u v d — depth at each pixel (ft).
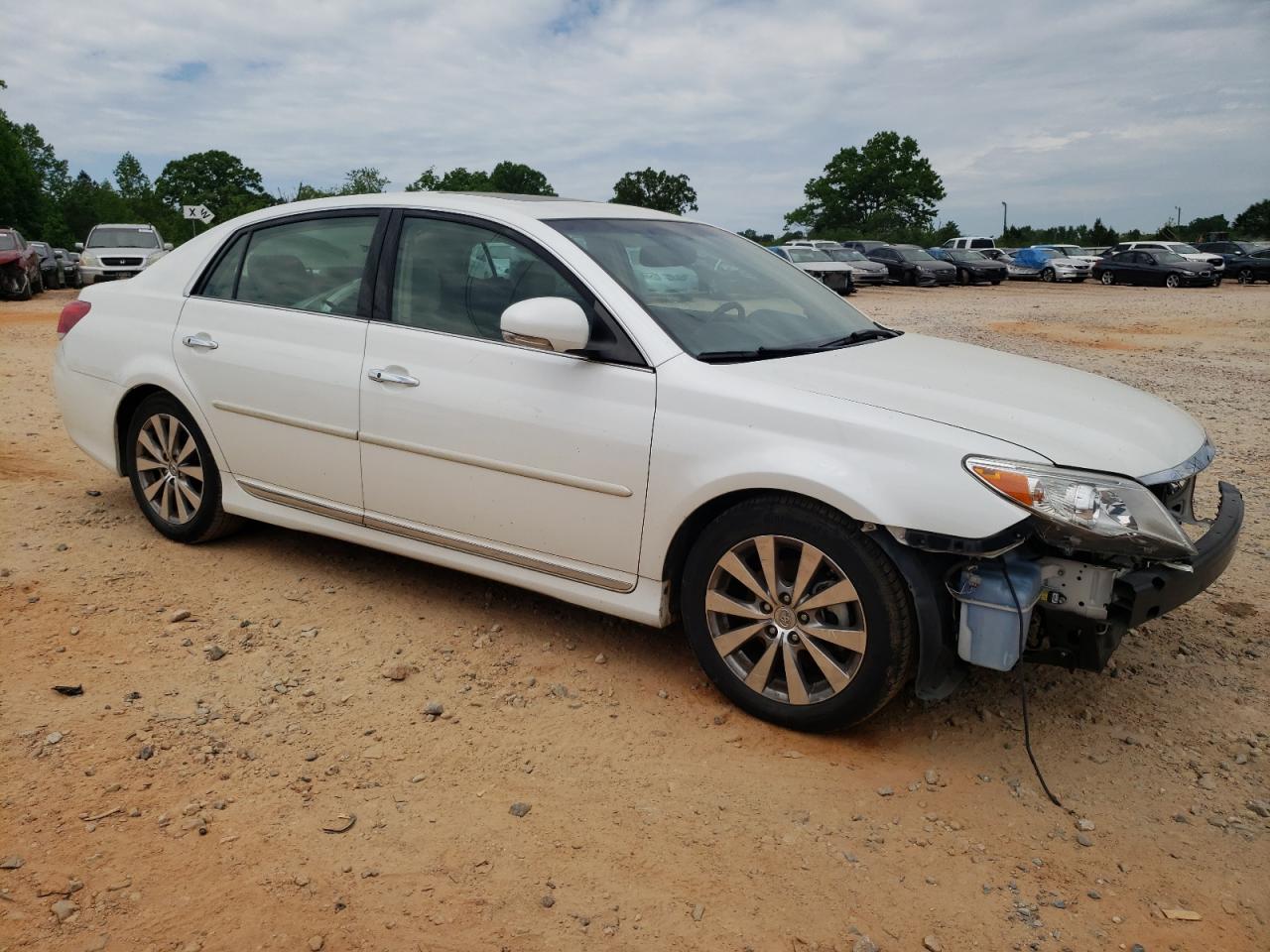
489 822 9.19
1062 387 11.88
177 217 278.05
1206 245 125.70
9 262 68.44
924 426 9.93
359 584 14.61
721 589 11.09
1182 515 11.48
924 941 7.91
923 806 9.67
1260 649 13.25
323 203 14.30
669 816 9.37
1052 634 9.93
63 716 10.69
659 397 11.05
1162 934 8.08
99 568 14.84
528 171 313.53
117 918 7.82
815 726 10.62
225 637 12.78
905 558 9.81
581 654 12.64
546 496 11.88
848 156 329.52
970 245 140.67
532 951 7.66
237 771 9.85
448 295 12.78
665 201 351.46
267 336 14.16
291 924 7.84
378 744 10.46
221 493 15.19
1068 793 9.95
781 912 8.18
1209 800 9.90
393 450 12.99
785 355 11.78
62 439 22.91
